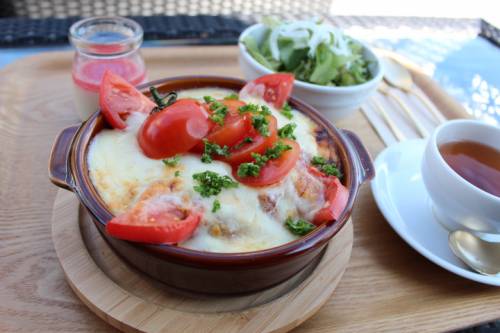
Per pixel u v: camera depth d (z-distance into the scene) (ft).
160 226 0.79
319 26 1.42
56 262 0.96
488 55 1.93
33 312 0.88
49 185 1.11
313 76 1.34
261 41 1.49
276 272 0.87
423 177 1.09
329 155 1.02
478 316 0.96
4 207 1.05
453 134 1.12
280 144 0.91
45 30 1.66
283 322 0.88
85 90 1.22
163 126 0.90
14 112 1.29
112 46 1.22
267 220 0.89
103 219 0.82
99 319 0.89
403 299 0.98
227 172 0.91
